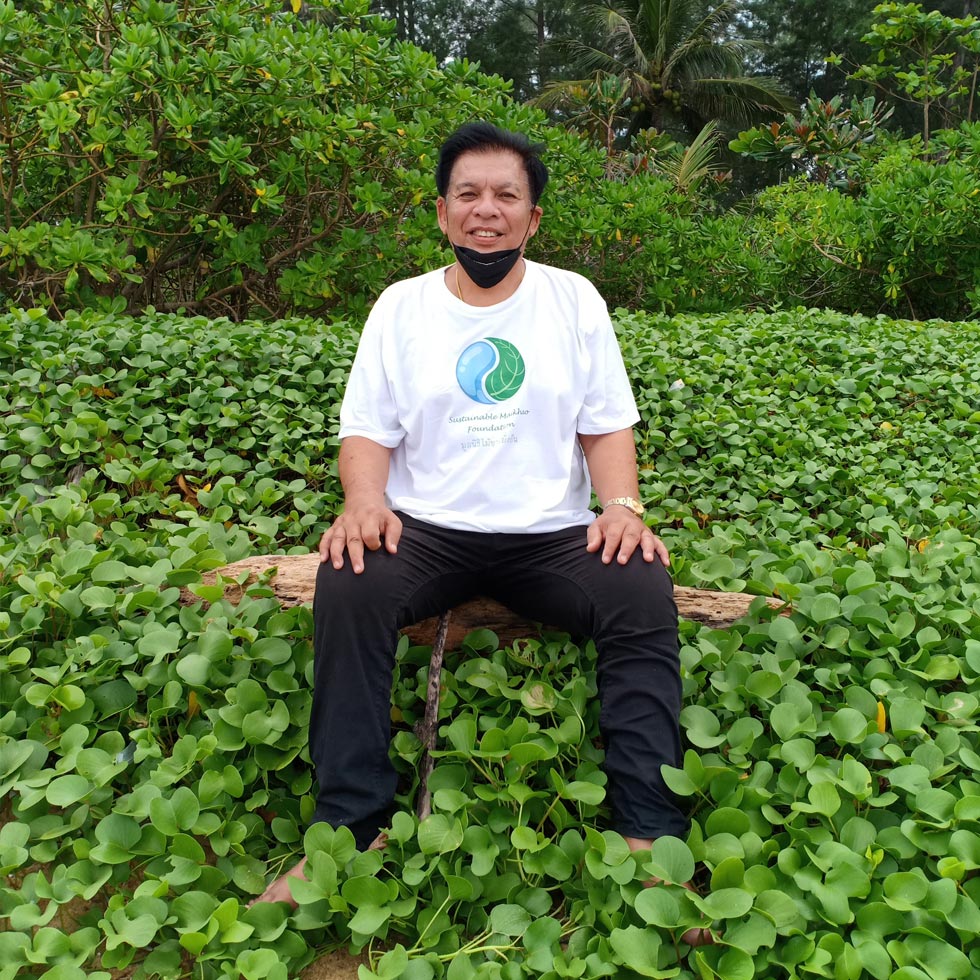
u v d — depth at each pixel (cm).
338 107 554
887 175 930
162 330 428
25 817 200
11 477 327
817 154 1077
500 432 222
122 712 221
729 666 226
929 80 1035
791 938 167
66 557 254
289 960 173
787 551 300
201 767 212
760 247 970
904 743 209
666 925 163
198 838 204
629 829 184
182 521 325
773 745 209
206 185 570
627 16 2212
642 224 712
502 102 672
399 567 202
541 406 223
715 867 176
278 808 209
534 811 203
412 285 238
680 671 214
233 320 627
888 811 194
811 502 359
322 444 358
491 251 222
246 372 403
